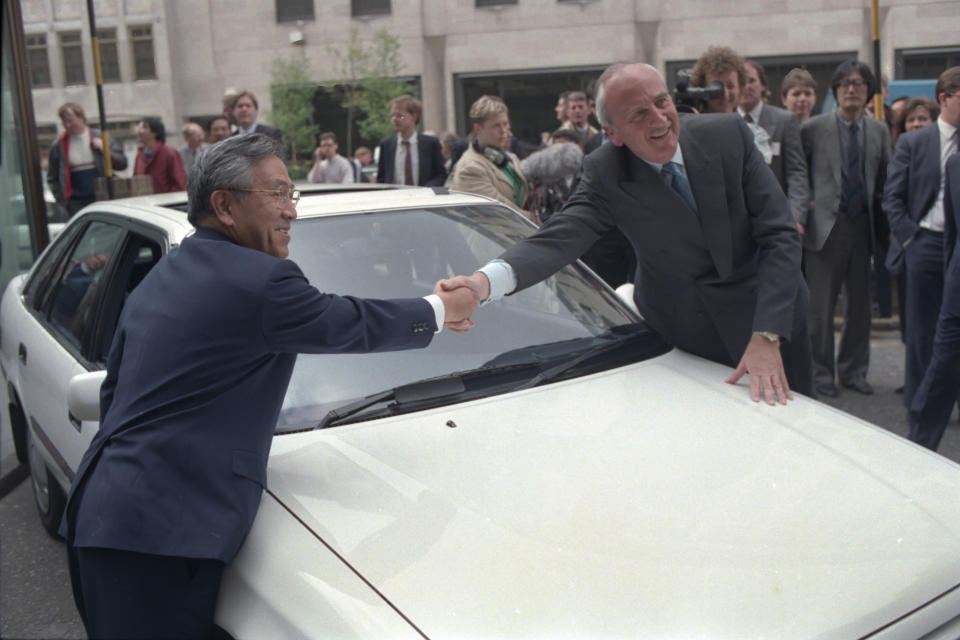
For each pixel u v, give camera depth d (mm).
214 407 1876
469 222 3092
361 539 1810
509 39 19891
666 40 18219
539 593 1640
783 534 1829
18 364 3715
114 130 21672
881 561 1768
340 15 20266
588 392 2482
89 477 1910
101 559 1815
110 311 2957
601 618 1582
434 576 1692
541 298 2922
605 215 2895
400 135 7688
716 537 1811
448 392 2416
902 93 7902
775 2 16219
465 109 20578
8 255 6645
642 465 2086
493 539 1789
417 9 19984
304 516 1894
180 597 1810
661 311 3029
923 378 4414
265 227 1996
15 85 6535
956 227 3939
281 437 2217
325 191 3490
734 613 1600
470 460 2094
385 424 2268
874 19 6426
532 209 5359
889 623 1645
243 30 20797
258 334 1880
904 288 5453
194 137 9508
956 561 1808
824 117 5156
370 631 1575
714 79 4105
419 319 2094
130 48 21406
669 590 1650
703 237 2793
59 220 9172
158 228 2871
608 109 2646
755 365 2619
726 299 2883
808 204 5035
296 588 1711
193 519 1795
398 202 3121
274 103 20453
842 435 2318
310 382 2387
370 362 2482
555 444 2174
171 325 1885
